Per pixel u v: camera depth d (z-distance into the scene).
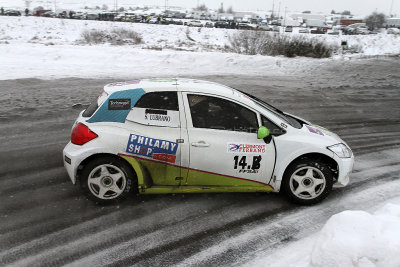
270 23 72.38
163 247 3.94
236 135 4.62
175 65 17.70
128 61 17.78
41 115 8.57
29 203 4.76
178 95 4.61
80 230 4.19
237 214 4.66
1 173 5.62
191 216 4.57
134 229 4.25
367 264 3.11
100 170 4.59
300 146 4.70
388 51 33.44
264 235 4.21
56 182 5.38
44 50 18.06
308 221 4.53
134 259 3.73
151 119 4.55
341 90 13.38
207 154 4.55
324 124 9.10
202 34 43.19
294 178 4.82
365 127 9.06
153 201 4.89
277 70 17.73
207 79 14.40
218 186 4.77
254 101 5.02
